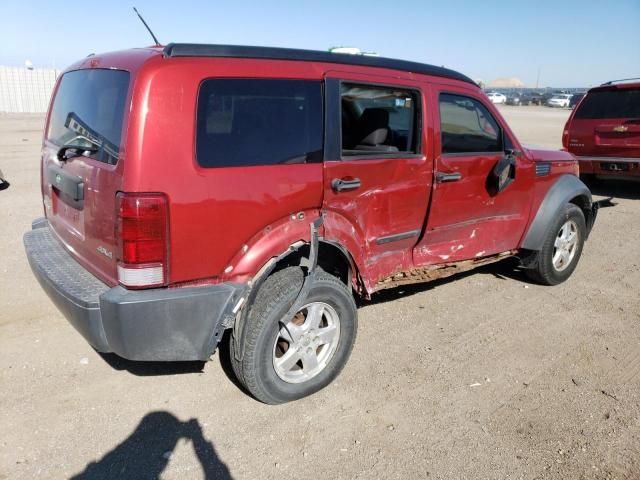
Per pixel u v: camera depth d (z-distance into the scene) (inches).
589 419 131.0
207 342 119.6
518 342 169.5
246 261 122.1
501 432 125.6
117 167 109.3
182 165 110.7
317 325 135.8
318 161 132.4
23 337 161.8
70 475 108.7
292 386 133.2
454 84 167.9
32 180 397.1
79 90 139.9
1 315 174.9
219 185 115.3
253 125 121.4
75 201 130.5
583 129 394.9
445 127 164.1
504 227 191.9
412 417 130.4
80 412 128.2
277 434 123.0
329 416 130.2
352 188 138.4
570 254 219.9
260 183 121.3
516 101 2726.4
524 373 151.5
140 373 146.2
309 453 117.2
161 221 109.4
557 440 123.1
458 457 117.0
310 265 128.0
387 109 152.9
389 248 158.1
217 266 119.0
